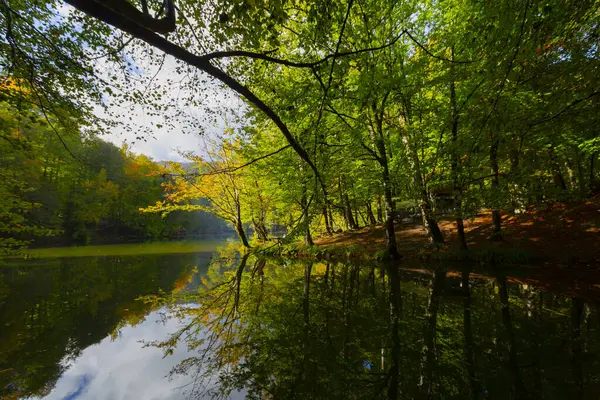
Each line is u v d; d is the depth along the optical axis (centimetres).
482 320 599
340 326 627
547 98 430
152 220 4841
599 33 366
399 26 1017
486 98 440
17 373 480
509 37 386
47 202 2061
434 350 487
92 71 544
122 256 2325
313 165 357
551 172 1014
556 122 429
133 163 4200
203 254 2462
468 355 462
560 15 351
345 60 367
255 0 311
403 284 967
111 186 3734
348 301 821
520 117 421
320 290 975
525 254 1090
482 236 1391
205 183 2034
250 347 557
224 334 631
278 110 513
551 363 417
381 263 1345
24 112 561
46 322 727
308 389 406
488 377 397
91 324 713
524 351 458
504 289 815
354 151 938
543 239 1174
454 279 976
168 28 249
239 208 2348
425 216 1390
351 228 2295
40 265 1773
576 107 410
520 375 395
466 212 870
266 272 1414
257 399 391
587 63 365
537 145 538
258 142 1351
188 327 687
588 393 342
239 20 343
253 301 892
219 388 425
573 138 849
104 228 4456
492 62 406
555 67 400
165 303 909
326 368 461
